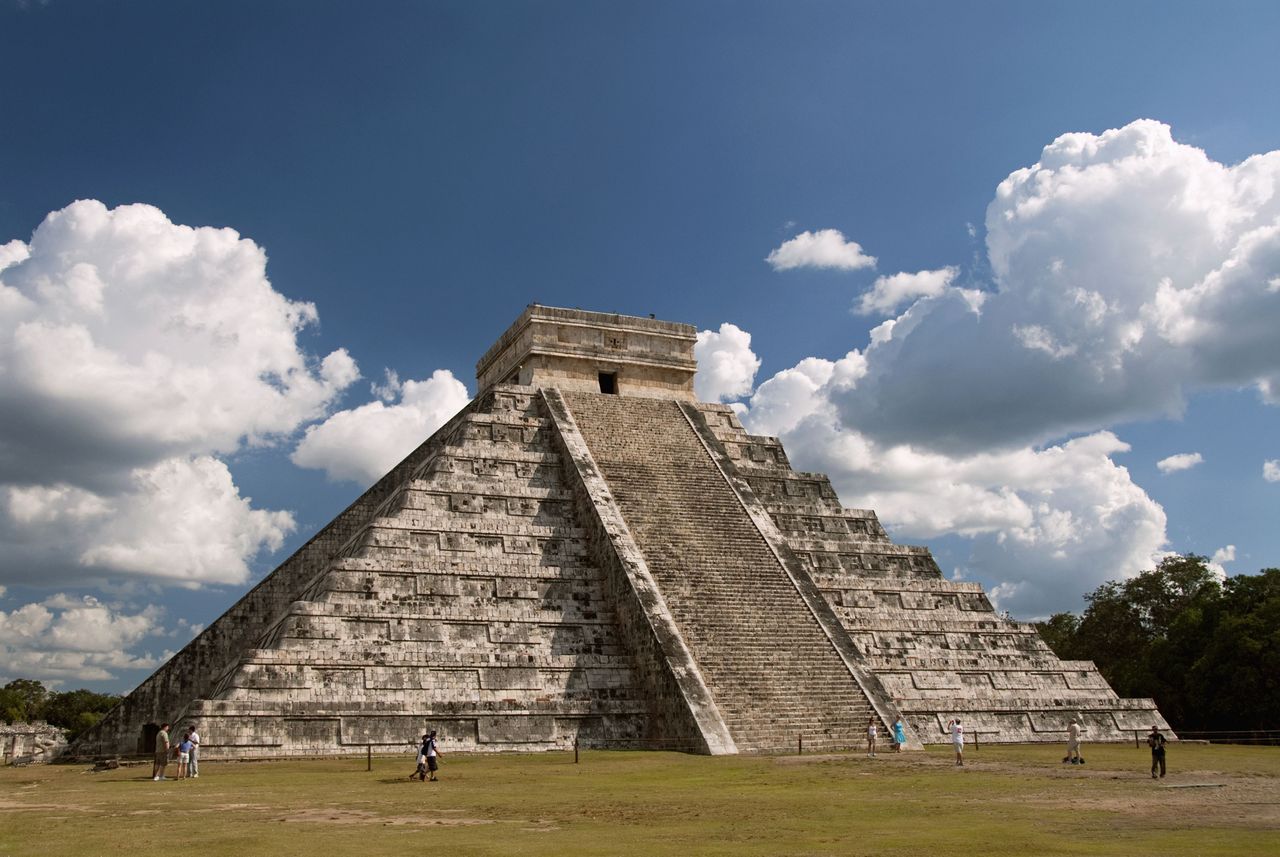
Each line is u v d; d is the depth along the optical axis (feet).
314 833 53.36
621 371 166.81
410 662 114.62
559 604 126.31
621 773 87.35
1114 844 47.75
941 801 66.49
